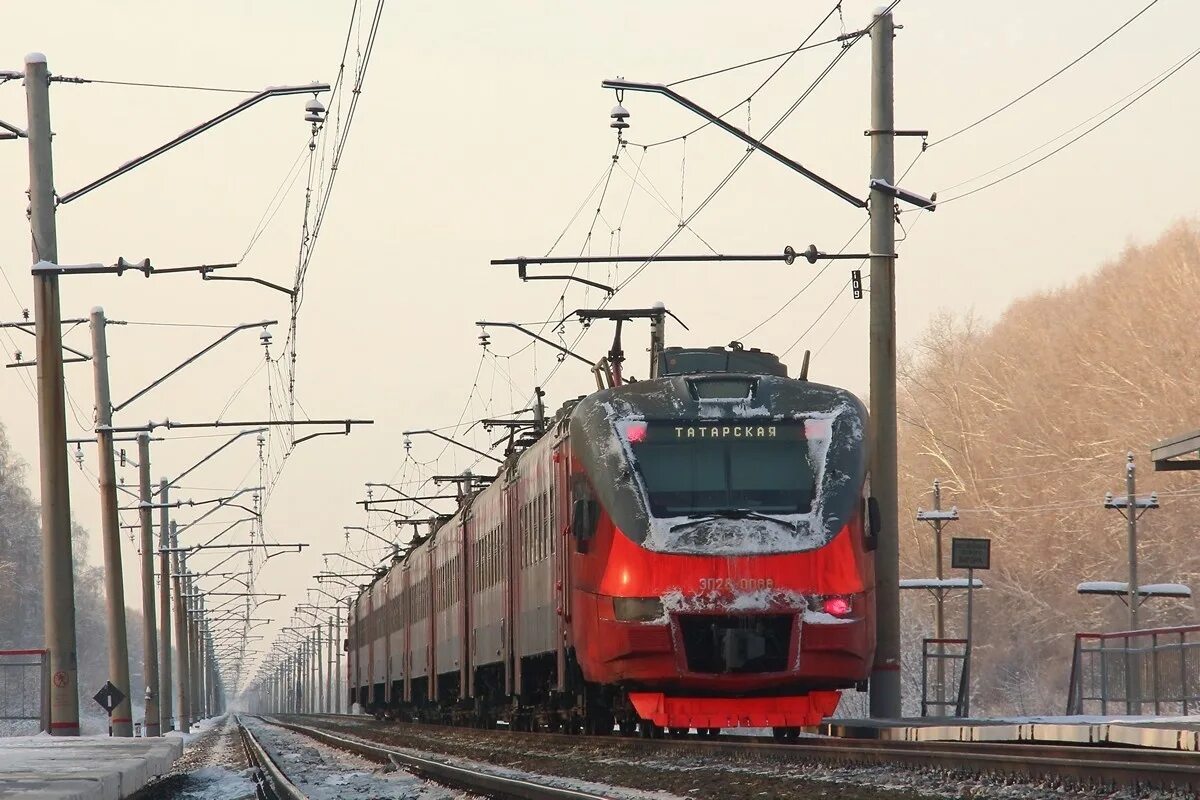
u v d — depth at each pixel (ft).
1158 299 482.69
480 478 291.17
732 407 155.84
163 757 140.56
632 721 178.60
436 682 314.96
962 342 574.97
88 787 85.30
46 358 193.67
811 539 149.38
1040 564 479.41
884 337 171.94
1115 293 507.30
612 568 151.84
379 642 440.04
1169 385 459.32
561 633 175.83
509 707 238.07
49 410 192.95
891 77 172.45
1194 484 446.19
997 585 487.20
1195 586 437.17
